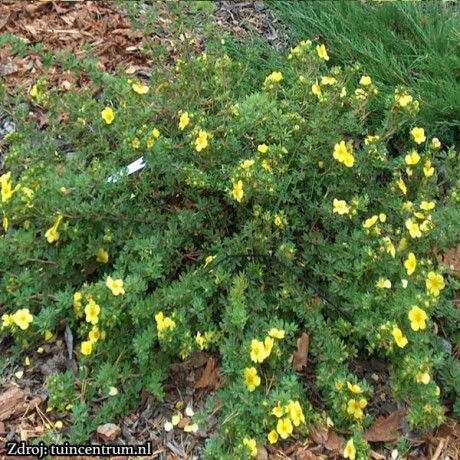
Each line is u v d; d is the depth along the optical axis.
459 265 1.26
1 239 1.18
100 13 1.73
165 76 1.40
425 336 1.05
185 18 1.41
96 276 1.23
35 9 1.71
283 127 1.21
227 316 1.09
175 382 1.13
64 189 1.13
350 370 1.15
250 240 1.15
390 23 1.64
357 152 1.40
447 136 1.46
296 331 1.17
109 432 1.05
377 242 1.14
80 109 1.29
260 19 1.74
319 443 1.06
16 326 1.10
